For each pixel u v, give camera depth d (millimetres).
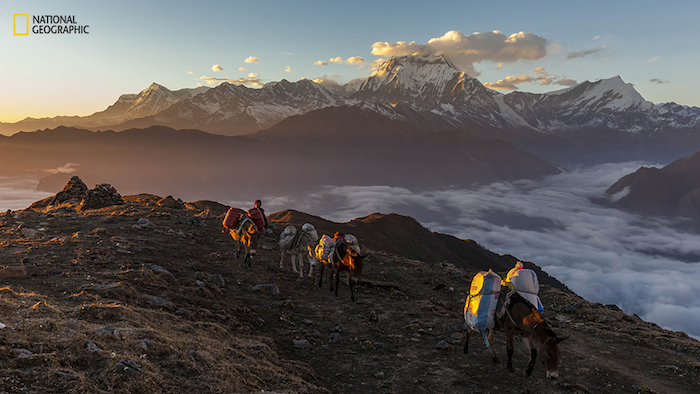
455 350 11633
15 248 15555
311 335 12141
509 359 10008
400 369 10320
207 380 6652
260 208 18766
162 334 8055
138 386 5711
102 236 18703
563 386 9445
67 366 5742
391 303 15680
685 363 11117
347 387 9266
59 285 11008
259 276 17219
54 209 30734
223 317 11547
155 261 15977
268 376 8117
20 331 6414
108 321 8344
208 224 26594
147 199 37812
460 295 17984
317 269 19750
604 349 12156
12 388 4852
